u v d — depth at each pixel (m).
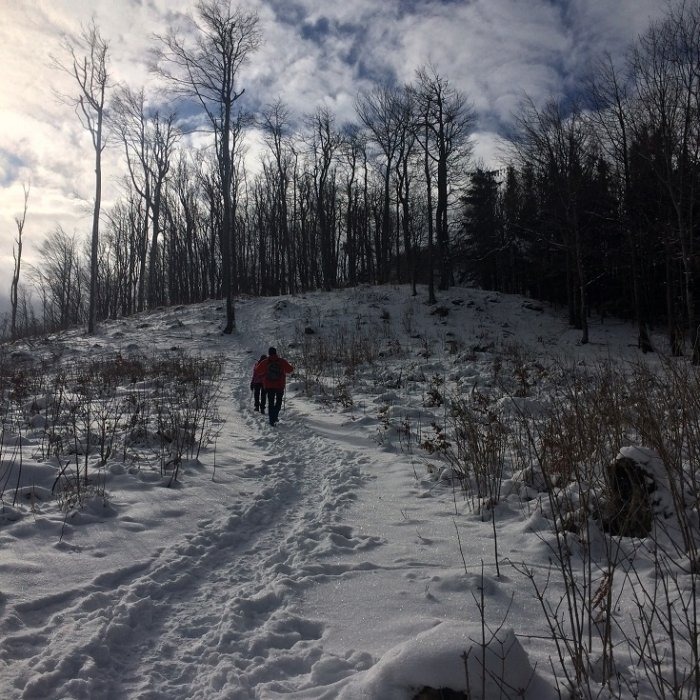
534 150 23.56
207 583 3.91
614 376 7.68
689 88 16.47
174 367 14.76
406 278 39.81
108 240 50.41
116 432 7.79
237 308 28.62
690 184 17.38
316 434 8.98
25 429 7.80
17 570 3.79
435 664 2.45
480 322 24.23
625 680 2.56
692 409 4.42
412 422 9.11
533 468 5.54
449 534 4.75
